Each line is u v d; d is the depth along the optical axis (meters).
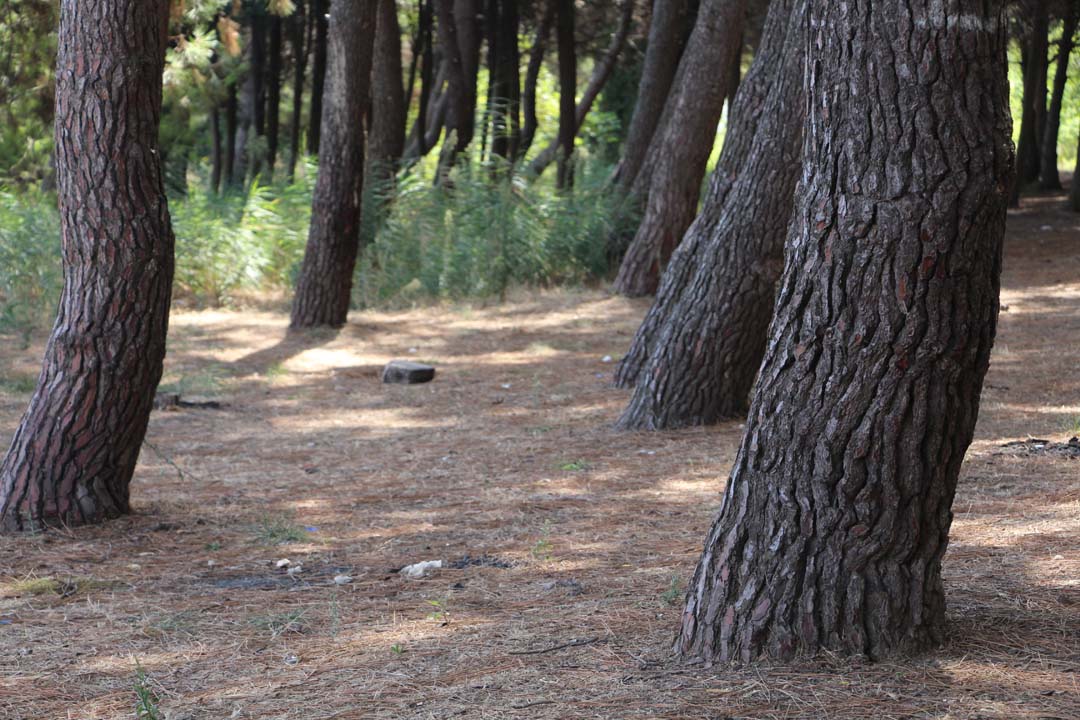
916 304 3.33
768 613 3.58
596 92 24.14
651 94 18.67
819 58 3.41
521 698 3.49
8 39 16.86
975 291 3.36
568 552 5.52
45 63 16.89
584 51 27.38
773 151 8.50
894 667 3.48
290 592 5.05
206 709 3.59
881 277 3.34
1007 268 16.94
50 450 6.26
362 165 14.42
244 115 24.52
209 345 13.55
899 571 3.57
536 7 24.11
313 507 6.85
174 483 7.57
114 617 4.70
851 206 3.35
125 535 6.14
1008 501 5.86
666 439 8.38
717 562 3.69
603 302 15.84
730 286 8.67
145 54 6.10
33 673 4.04
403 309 15.98
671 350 8.80
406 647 4.13
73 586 5.18
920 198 3.28
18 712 3.65
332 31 13.77
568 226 17.56
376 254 17.02
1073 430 7.55
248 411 10.32
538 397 10.47
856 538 3.52
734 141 9.74
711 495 6.62
